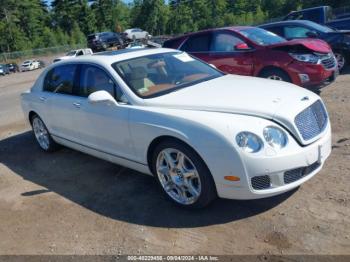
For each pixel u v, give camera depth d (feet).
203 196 11.86
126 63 15.12
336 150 15.74
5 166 19.39
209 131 11.11
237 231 11.21
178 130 11.75
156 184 14.83
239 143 10.78
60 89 17.84
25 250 11.75
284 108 11.55
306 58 22.44
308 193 12.66
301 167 11.29
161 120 12.32
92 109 15.08
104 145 15.30
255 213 11.95
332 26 42.80
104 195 14.56
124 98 14.01
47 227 12.87
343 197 12.16
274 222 11.37
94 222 12.75
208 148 11.11
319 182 13.28
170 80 14.90
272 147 10.83
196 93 13.37
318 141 11.80
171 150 12.35
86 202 14.23
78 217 13.21
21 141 23.73
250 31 26.37
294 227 11.03
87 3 284.82
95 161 18.22
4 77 120.06
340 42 32.89
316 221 11.16
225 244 10.73
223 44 26.40
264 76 24.20
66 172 17.38
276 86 13.73
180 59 16.65
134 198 13.98
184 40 28.55
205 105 12.19
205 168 11.55
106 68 14.88
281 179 11.04
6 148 22.57
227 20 252.42
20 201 15.06
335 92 26.02
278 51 23.41
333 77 24.11
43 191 15.70
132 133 13.44
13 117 32.42
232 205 12.53
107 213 13.21
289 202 12.28
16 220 13.61
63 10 285.64
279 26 34.94
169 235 11.48
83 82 16.20
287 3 212.64
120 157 14.66
